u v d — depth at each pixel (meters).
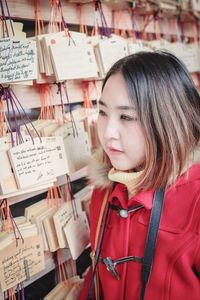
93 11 1.03
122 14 1.16
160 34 1.42
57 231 0.83
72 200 0.92
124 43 1.00
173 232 0.70
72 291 0.91
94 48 0.92
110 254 0.78
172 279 0.69
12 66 0.68
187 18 1.54
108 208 0.83
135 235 0.75
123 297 0.76
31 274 0.77
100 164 0.86
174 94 0.69
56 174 0.79
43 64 0.79
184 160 0.70
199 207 0.69
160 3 1.19
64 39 0.81
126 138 0.70
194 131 0.73
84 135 0.94
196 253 0.68
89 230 0.97
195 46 1.51
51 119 0.92
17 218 0.83
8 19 0.76
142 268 0.71
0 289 0.72
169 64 0.70
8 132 0.76
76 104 1.12
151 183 0.71
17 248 0.74
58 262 0.94
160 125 0.68
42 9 0.86
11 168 0.72
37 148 0.75
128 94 0.67
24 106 0.85
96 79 0.97
